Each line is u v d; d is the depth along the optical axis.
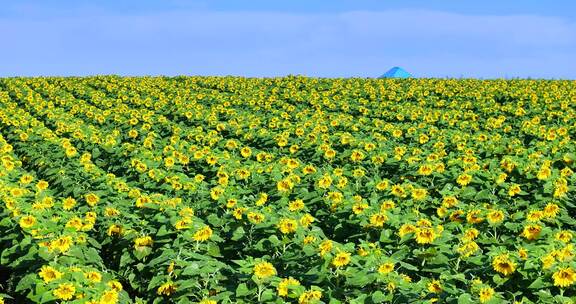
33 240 8.31
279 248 8.31
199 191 11.22
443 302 6.30
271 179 12.18
